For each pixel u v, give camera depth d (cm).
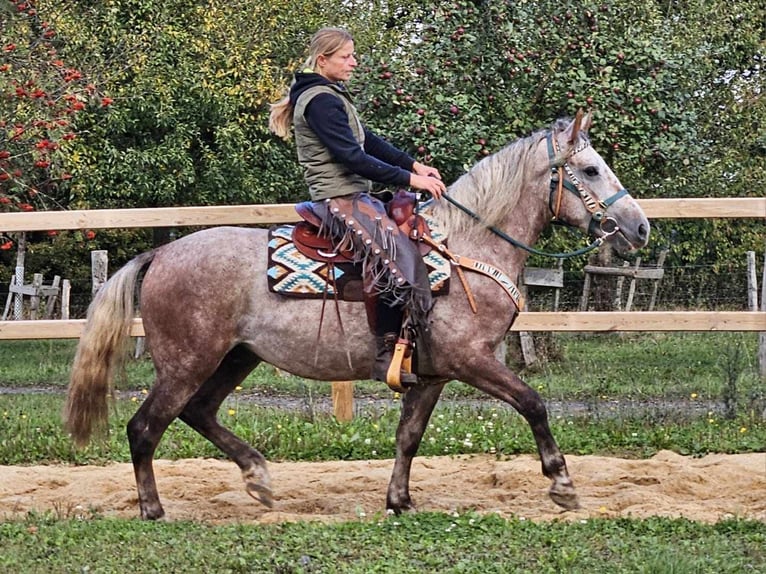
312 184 599
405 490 652
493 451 844
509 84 1184
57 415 998
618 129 1151
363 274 586
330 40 592
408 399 648
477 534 563
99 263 1283
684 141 1212
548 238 1349
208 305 606
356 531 569
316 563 507
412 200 605
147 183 1672
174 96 1673
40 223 835
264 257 611
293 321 603
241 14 1738
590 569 500
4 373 1562
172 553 525
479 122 1123
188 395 613
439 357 602
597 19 1184
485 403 1117
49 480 750
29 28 1424
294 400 1212
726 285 1819
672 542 556
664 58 1194
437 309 596
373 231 584
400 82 1148
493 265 611
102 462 822
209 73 1669
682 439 866
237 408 1035
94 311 617
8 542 551
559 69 1170
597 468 779
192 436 888
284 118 606
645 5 1284
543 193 619
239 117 1695
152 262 625
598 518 602
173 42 1684
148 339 621
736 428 907
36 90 1074
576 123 612
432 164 1126
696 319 845
